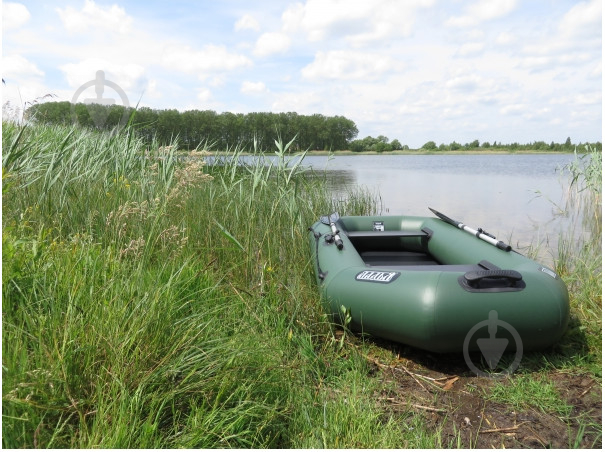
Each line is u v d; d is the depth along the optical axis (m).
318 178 6.34
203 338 2.22
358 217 5.19
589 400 2.47
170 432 1.79
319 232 4.40
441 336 2.66
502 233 6.83
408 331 2.76
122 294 2.19
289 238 4.17
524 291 2.70
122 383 1.76
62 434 1.65
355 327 3.15
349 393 2.44
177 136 4.89
